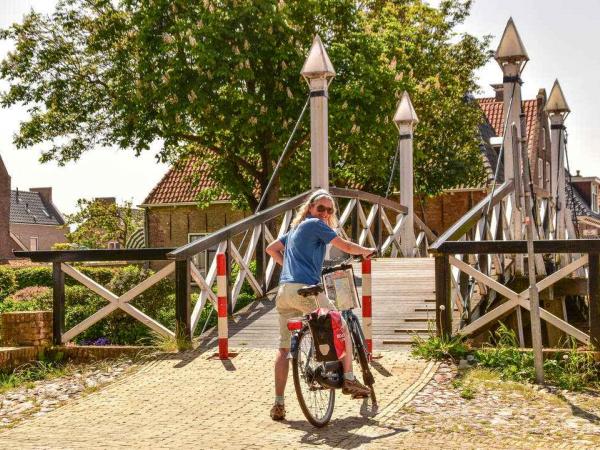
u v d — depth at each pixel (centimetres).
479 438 607
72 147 2405
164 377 820
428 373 806
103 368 891
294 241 657
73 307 1403
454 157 2650
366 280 868
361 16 2225
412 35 2383
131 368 874
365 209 2672
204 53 1909
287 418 661
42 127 2398
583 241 834
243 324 1050
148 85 2048
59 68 2364
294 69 1989
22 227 7244
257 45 1988
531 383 789
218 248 1075
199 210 3541
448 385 771
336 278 677
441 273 893
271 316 1091
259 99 2019
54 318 986
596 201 4619
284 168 2211
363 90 1984
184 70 2011
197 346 946
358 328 691
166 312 1384
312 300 648
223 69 1928
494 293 1146
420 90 2372
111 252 976
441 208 3070
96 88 2355
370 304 866
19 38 2364
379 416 664
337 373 639
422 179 2664
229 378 802
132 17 2159
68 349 959
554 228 1656
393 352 893
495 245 866
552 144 1669
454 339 891
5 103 2367
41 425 668
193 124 2216
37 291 1981
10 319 960
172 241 3588
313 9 2048
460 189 2992
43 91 2348
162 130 2212
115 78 2284
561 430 632
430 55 2638
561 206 1672
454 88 2655
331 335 635
